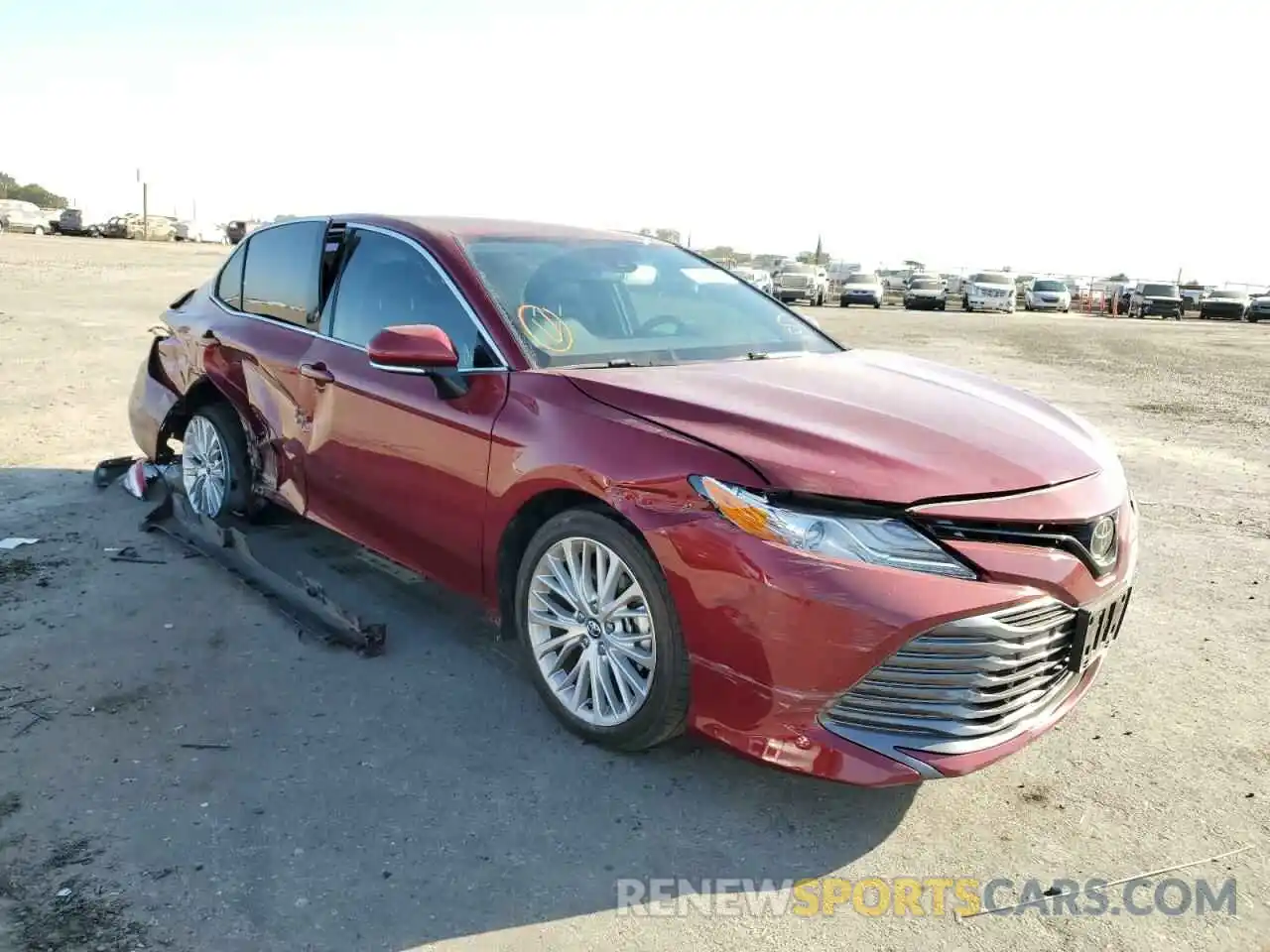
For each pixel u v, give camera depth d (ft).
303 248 14.76
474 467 11.03
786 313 14.60
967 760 8.65
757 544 8.58
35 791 9.16
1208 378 46.83
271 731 10.44
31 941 7.29
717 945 7.68
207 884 8.04
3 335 39.70
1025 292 145.18
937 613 8.29
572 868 8.50
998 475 9.07
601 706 10.25
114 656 11.94
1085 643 9.28
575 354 11.48
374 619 13.37
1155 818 9.54
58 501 17.92
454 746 10.32
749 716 8.89
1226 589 15.97
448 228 13.14
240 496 15.66
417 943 7.52
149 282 75.05
